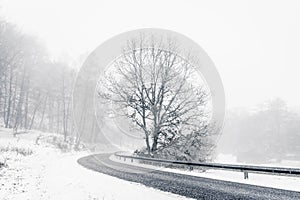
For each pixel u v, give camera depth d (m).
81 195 8.18
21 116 46.09
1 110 49.41
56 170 13.99
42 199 7.78
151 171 14.09
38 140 34.84
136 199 7.62
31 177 11.59
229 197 8.10
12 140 29.98
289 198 8.08
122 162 18.20
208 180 11.83
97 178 11.22
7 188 9.10
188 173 14.30
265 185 10.82
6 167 13.40
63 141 39.31
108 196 7.98
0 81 44.06
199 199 7.76
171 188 9.35
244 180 12.33
